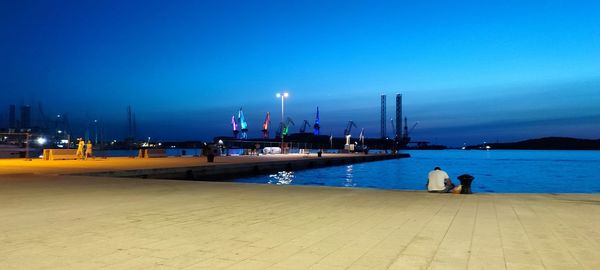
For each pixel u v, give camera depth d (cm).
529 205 1425
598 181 5141
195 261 688
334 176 5184
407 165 9200
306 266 668
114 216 1128
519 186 4441
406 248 796
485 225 1045
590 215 1215
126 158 5122
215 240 848
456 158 15850
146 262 678
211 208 1300
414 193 1772
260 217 1141
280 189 1884
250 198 1562
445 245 824
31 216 1113
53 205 1319
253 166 4659
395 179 5056
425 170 7125
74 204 1347
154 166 3559
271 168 5059
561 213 1252
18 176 2395
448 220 1116
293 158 6456
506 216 1190
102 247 778
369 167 7838
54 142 12162
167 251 753
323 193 1745
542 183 4850
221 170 4066
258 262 687
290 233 927
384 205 1404
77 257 705
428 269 660
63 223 1017
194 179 3659
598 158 15950
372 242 845
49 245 789
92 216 1124
